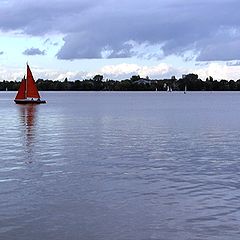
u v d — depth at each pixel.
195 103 143.12
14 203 15.70
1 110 90.12
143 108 105.31
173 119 64.44
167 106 118.12
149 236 12.59
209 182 19.34
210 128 48.25
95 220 13.88
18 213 14.55
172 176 20.66
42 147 31.28
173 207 15.34
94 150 29.67
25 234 12.70
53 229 13.11
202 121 60.03
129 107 111.31
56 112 84.44
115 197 16.64
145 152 28.77
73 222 13.71
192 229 13.13
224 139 36.81
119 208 15.20
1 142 34.50
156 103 143.25
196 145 32.66
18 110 90.50
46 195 16.88
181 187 18.33
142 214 14.52
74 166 23.27
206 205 15.58
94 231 12.95
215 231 12.95
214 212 14.74
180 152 28.84
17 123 55.81
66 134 41.12
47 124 54.12
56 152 28.64
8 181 19.36
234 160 25.48
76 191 17.52
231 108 105.56
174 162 24.75
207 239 12.35
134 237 12.52
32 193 17.16
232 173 21.47
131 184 18.86
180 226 13.38
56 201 16.03
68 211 14.81
